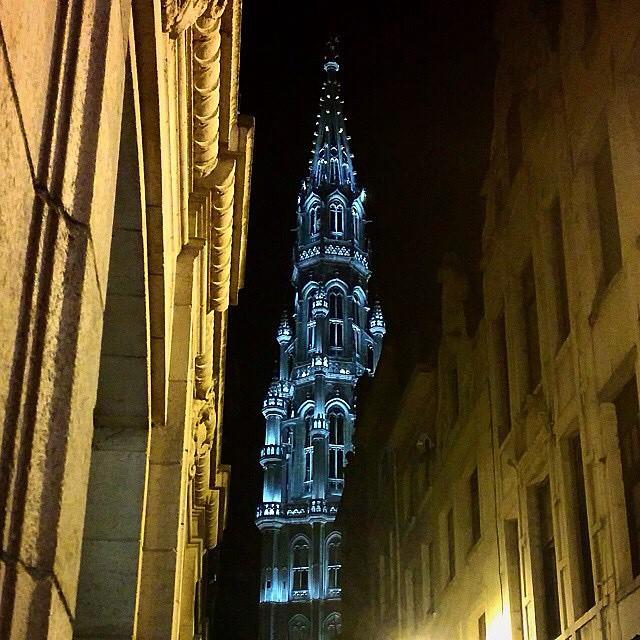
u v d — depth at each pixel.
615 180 14.31
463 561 22.39
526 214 19.25
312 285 127.69
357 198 135.38
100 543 7.31
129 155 6.02
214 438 16.77
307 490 115.88
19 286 2.88
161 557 8.70
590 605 14.92
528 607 17.28
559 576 15.88
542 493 17.78
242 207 11.09
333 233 131.25
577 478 15.91
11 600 2.70
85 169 3.42
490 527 20.20
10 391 2.82
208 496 16.36
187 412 9.71
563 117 17.08
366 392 42.22
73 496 3.24
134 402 7.52
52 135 3.14
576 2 16.77
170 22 6.00
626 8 14.35
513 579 18.59
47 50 3.11
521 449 18.47
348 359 123.00
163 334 7.63
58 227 3.13
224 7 7.65
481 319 22.62
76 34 3.36
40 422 2.98
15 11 2.68
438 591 24.94
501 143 21.89
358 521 39.66
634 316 13.29
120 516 7.38
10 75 2.66
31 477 2.88
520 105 20.64
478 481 21.56
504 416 20.22
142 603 8.53
